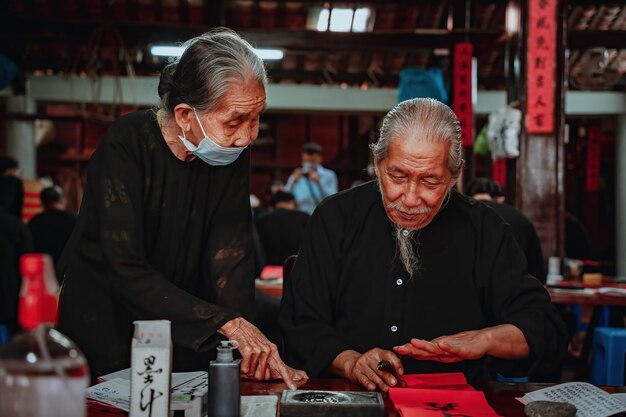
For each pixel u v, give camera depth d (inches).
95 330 85.1
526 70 255.4
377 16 397.4
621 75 464.4
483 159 600.4
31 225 285.7
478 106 464.4
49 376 43.9
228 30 81.7
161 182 84.0
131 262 79.0
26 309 43.3
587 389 74.1
